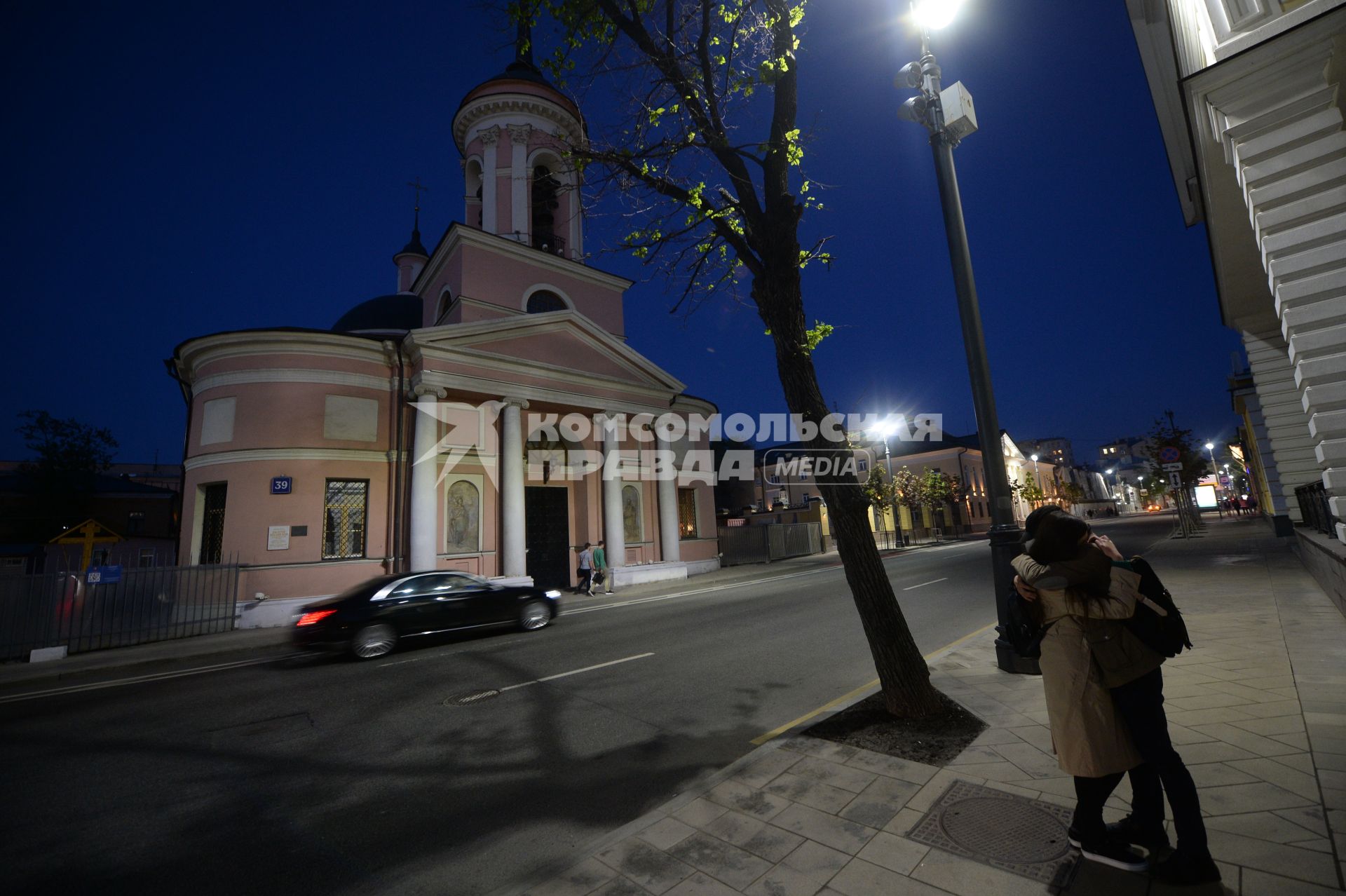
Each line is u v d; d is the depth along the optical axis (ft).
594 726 17.53
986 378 20.29
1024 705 15.72
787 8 16.85
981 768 12.06
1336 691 14.43
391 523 49.39
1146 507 284.41
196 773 15.24
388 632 29.73
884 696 15.60
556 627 36.35
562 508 61.57
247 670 28.78
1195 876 7.87
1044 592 8.88
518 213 67.46
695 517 75.82
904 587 47.26
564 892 8.88
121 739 18.26
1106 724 8.37
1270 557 42.63
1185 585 33.91
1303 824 9.02
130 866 10.93
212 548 46.44
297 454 46.29
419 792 13.69
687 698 19.89
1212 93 13.35
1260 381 41.50
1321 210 12.34
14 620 32.83
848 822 10.39
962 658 21.34
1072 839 8.94
